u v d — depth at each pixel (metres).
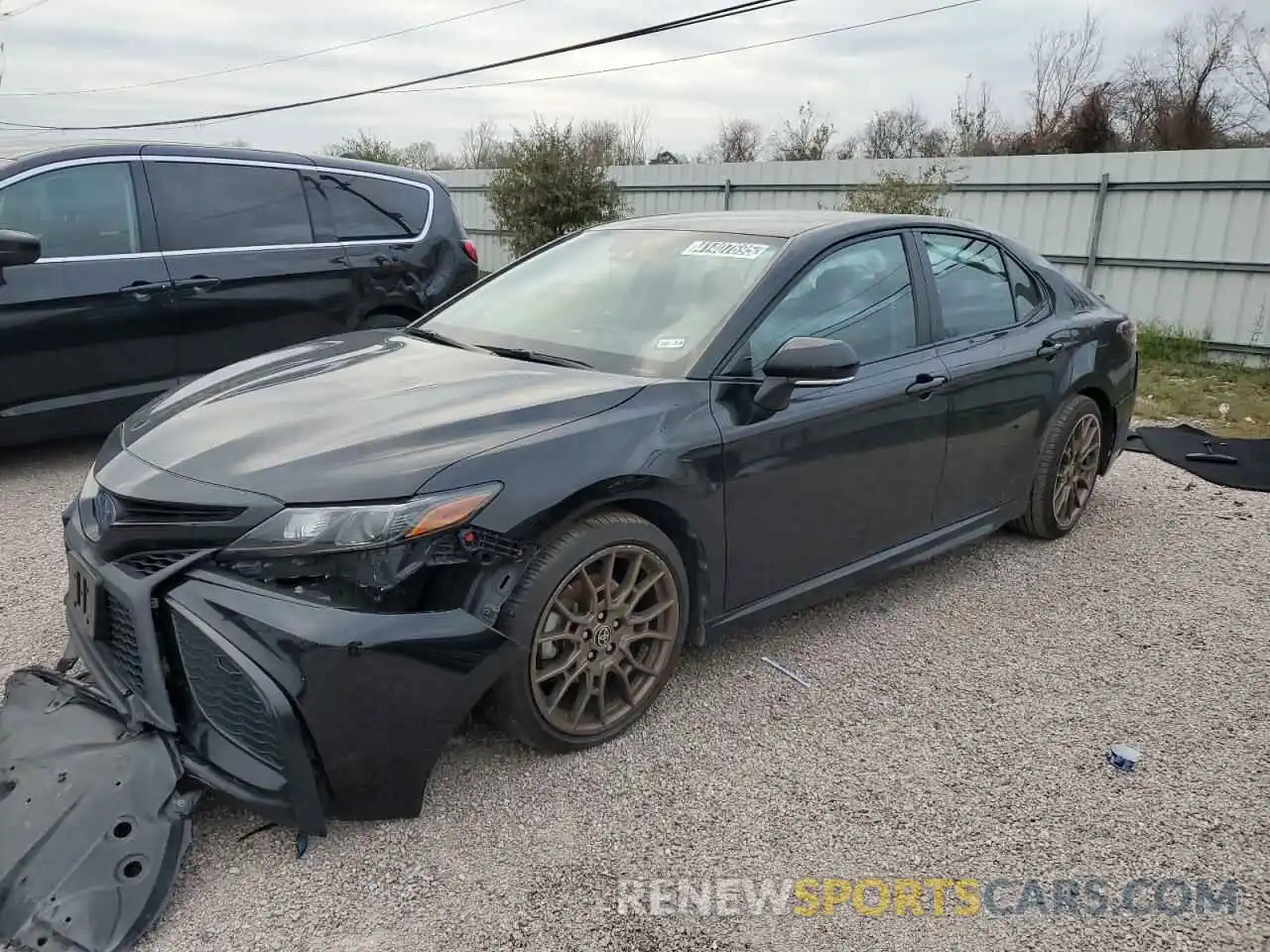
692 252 3.68
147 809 2.30
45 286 5.17
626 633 2.92
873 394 3.52
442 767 2.81
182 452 2.65
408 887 2.34
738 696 3.29
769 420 3.17
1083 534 5.05
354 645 2.30
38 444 6.25
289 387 3.06
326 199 6.41
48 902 2.10
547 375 3.08
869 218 3.89
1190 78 29.36
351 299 6.43
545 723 2.77
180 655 2.42
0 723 2.61
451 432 2.62
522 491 2.55
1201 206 11.01
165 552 2.46
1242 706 3.33
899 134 33.69
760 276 3.38
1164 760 2.99
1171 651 3.73
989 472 4.24
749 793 2.75
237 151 6.05
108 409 5.51
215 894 2.28
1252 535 5.08
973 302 4.20
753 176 14.70
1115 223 11.66
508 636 2.56
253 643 2.29
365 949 2.14
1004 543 4.88
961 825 2.65
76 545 2.70
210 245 5.82
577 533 2.70
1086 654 3.68
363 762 2.37
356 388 3.01
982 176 12.59
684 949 2.18
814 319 3.45
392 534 2.35
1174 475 6.23
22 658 3.28
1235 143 28.94
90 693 2.67
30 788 2.34
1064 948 2.23
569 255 4.08
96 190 5.41
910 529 3.89
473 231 19.38
